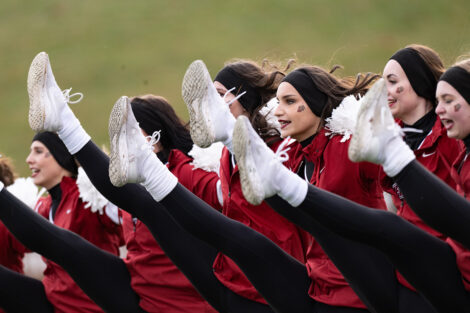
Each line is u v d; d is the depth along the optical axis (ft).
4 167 74.18
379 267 51.24
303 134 54.75
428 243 48.08
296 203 47.32
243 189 46.29
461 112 48.24
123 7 207.82
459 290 48.44
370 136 44.34
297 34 183.42
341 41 177.17
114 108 50.44
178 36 191.01
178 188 51.88
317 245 54.03
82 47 189.98
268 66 63.67
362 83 54.85
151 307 60.90
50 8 208.03
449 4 183.62
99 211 64.95
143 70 177.58
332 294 53.01
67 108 55.01
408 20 181.37
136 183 56.34
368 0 192.75
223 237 52.47
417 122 53.16
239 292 56.34
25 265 72.49
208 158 59.88
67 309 64.95
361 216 47.34
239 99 59.21
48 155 67.36
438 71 52.90
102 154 55.72
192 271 56.75
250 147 45.88
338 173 52.21
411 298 50.96
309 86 53.98
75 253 59.93
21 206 58.65
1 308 64.80
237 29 190.08
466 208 45.42
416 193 45.27
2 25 200.34
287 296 53.31
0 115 168.55
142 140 51.08
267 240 53.57
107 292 60.85
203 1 207.41
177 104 153.79
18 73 182.29
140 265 61.11
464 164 49.14
